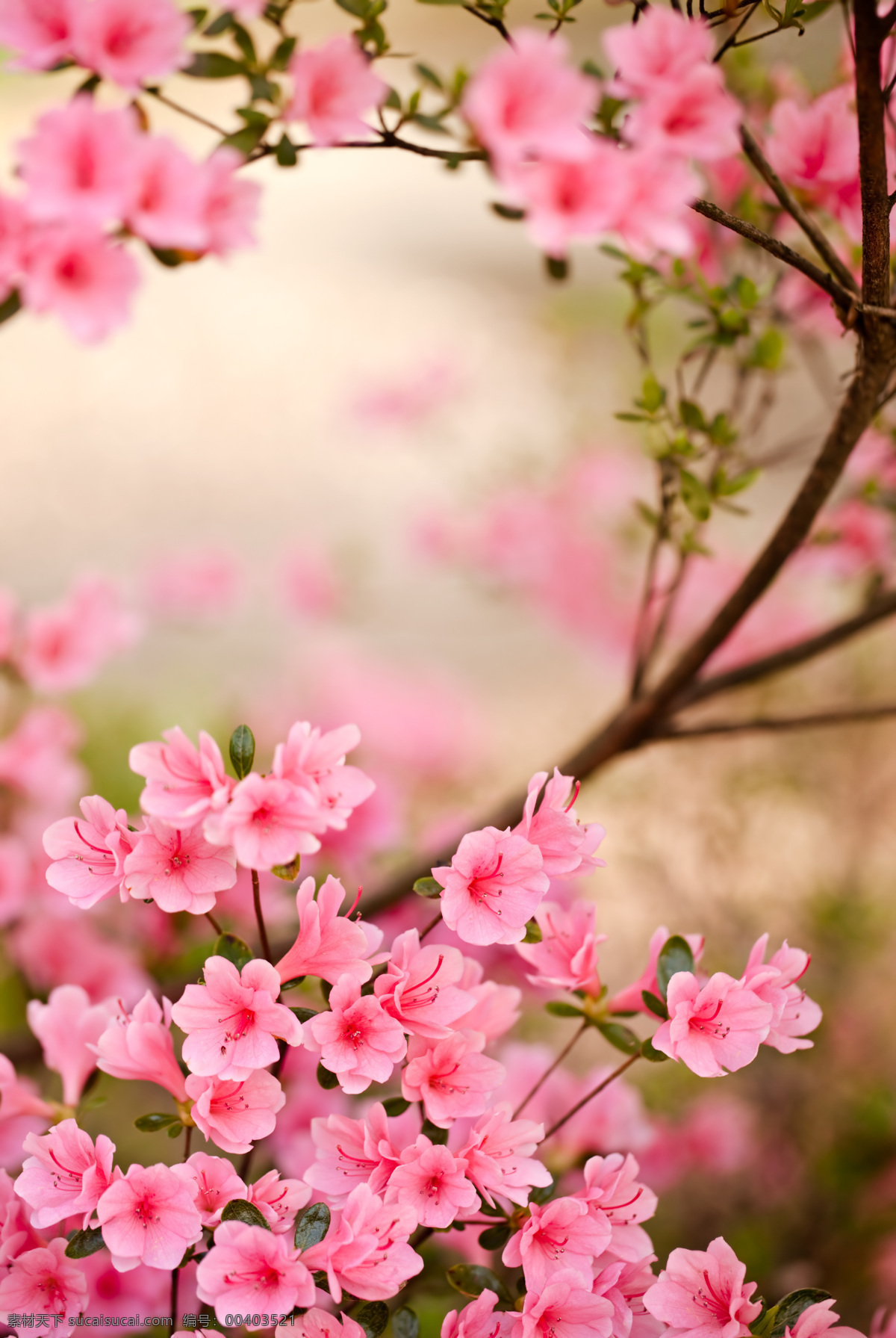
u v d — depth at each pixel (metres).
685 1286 1.89
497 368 5.73
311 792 1.87
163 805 1.86
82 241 1.94
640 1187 1.92
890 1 2.03
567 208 1.94
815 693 3.92
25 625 2.88
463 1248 2.11
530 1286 1.89
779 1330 1.89
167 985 2.39
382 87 1.98
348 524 7.27
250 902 2.56
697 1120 3.22
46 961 2.64
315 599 4.98
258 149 2.00
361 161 12.46
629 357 4.23
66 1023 2.00
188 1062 1.86
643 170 1.93
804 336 2.42
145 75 1.92
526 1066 2.19
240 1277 1.86
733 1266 1.89
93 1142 1.89
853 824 3.81
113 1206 1.86
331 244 10.54
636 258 2.15
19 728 2.90
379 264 10.12
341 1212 1.88
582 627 4.56
